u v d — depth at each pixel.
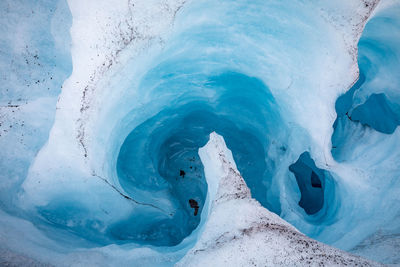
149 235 3.74
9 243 2.20
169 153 5.10
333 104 3.36
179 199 4.68
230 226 2.17
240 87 4.28
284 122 3.91
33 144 2.98
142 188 4.12
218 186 2.64
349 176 3.66
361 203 3.55
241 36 3.48
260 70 3.72
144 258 2.56
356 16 2.81
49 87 2.97
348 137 4.22
